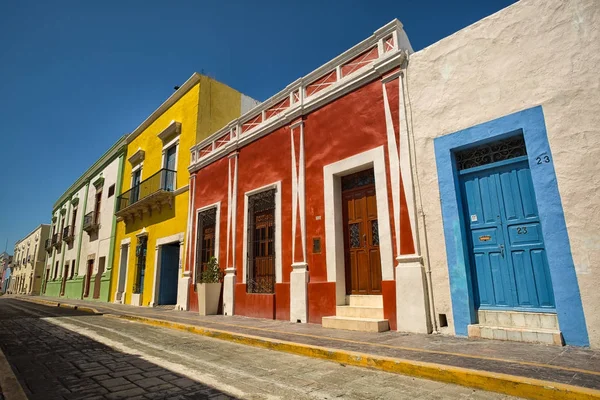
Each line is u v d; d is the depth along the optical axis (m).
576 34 4.93
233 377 3.81
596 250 4.40
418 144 6.46
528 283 5.11
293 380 3.66
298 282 8.15
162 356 4.97
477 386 3.28
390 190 6.76
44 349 5.63
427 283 5.93
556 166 4.83
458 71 6.12
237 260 10.40
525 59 5.36
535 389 2.98
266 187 9.72
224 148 11.70
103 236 21.50
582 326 4.40
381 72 7.29
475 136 5.71
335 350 4.58
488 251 5.54
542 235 4.96
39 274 42.09
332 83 8.44
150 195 14.87
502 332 4.97
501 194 5.54
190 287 12.36
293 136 9.11
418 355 4.19
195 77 15.12
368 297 7.03
